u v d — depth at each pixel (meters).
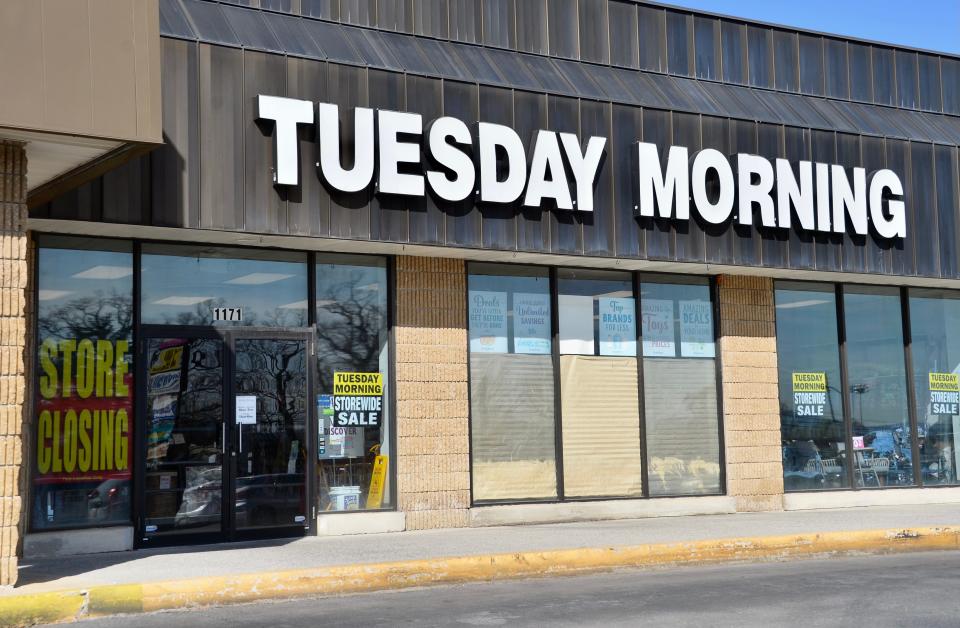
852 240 17.59
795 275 17.89
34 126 9.71
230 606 10.14
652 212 15.66
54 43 9.86
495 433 15.80
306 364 14.53
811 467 18.42
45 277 13.05
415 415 15.09
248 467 14.05
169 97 12.56
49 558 12.45
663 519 16.42
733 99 17.42
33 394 12.80
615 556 12.54
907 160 18.34
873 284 19.25
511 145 14.64
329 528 14.44
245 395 14.12
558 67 16.16
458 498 15.27
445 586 11.37
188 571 10.99
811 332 18.73
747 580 11.59
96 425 13.16
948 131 19.50
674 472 17.17
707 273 17.56
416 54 14.81
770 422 17.95
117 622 9.34
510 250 14.70
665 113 16.12
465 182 14.30
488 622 9.05
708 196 16.28
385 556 12.05
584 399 16.52
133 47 10.26
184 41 12.73
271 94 13.21
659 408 17.17
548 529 14.93
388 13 15.05
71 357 13.09
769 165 16.72
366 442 14.90
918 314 19.80
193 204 12.62
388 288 15.20
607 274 16.91
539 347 16.25
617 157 15.64
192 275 13.95
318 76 13.57
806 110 18.09
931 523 15.63
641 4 17.22
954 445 19.86
